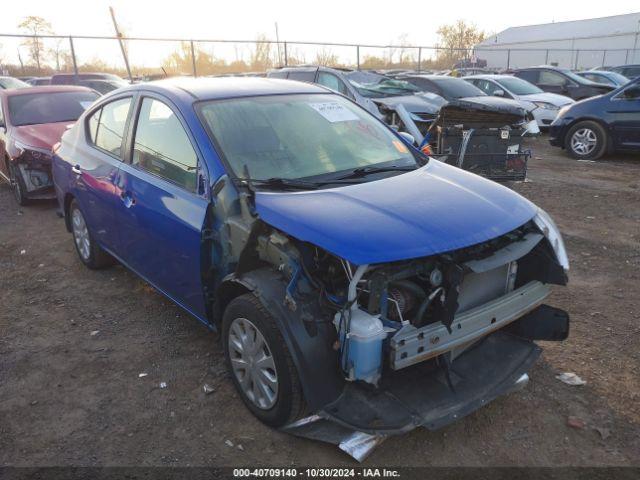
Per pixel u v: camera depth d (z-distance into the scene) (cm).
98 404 327
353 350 252
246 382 305
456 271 254
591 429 300
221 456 283
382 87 1153
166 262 363
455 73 2016
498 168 723
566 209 727
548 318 319
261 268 297
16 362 374
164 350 385
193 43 1698
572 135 1123
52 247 606
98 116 476
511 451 284
